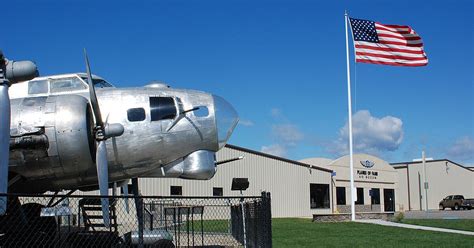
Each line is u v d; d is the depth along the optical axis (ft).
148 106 43.04
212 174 44.78
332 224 84.69
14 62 33.73
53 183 41.01
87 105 39.60
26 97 40.04
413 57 84.79
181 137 43.34
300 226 80.53
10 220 38.60
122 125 41.42
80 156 38.01
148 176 45.91
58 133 37.55
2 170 32.27
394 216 105.81
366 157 176.96
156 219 64.90
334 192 157.69
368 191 175.73
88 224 43.98
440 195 207.62
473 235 65.26
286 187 138.31
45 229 42.37
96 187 45.75
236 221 56.54
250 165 130.21
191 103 44.34
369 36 84.53
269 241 34.50
